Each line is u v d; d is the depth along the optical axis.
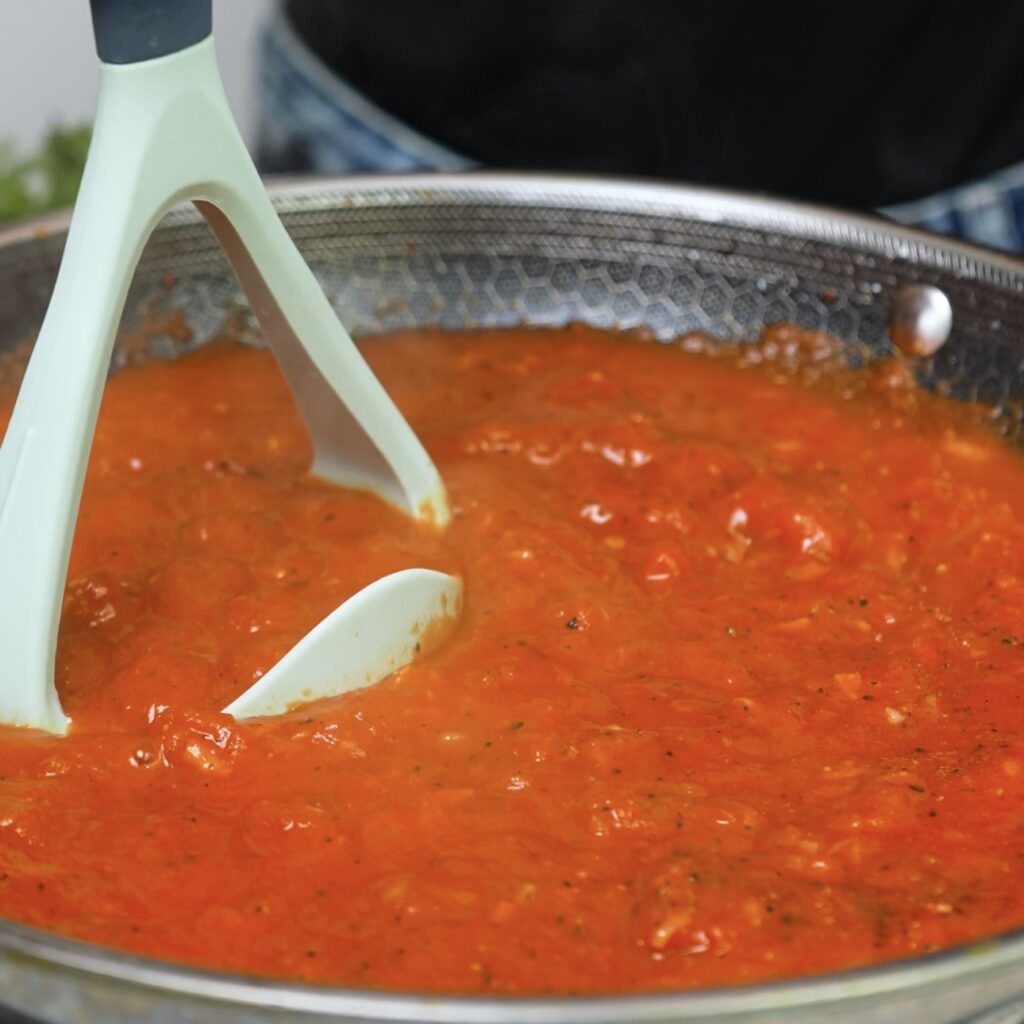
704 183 0.70
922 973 0.42
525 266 0.61
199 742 0.48
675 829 0.47
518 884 0.46
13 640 0.48
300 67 0.72
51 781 0.48
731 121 0.69
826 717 0.50
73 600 0.51
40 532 0.48
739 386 0.60
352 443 0.53
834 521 0.55
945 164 0.69
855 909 0.46
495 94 0.69
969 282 0.58
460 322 0.61
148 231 0.49
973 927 0.46
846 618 0.52
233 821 0.47
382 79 0.70
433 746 0.49
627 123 0.69
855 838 0.47
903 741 0.50
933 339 0.58
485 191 0.61
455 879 0.46
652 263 0.61
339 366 0.52
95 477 0.56
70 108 1.05
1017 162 0.69
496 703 0.50
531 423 0.57
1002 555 0.54
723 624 0.52
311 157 0.72
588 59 0.68
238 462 0.56
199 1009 0.42
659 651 0.51
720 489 0.56
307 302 0.52
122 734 0.49
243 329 0.60
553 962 0.45
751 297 0.61
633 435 0.57
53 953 0.42
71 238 0.48
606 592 0.52
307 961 0.45
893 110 0.68
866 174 0.69
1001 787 0.48
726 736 0.49
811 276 0.60
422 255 0.61
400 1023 0.41
